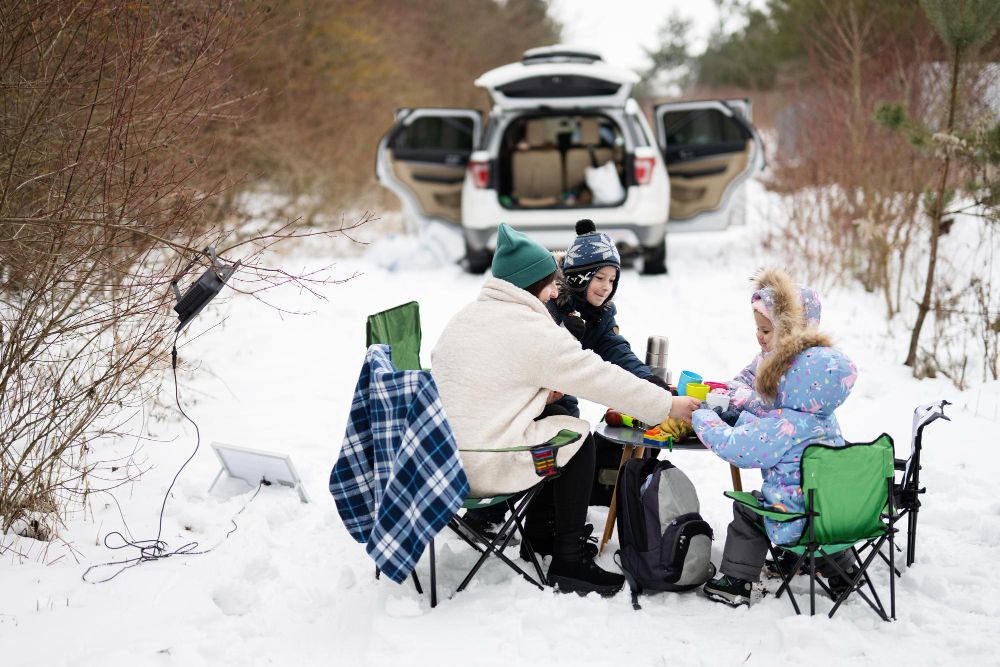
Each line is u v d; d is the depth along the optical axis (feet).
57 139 12.14
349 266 30.50
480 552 11.37
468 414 10.27
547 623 9.53
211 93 14.40
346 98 40.34
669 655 8.94
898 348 20.52
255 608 10.01
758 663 8.82
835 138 28.19
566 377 10.28
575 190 29.12
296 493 12.91
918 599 10.07
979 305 21.65
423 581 10.61
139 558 10.74
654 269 29.76
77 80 12.22
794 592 10.35
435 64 63.10
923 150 18.57
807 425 9.73
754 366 11.84
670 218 30.37
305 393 18.26
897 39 33.01
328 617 9.89
